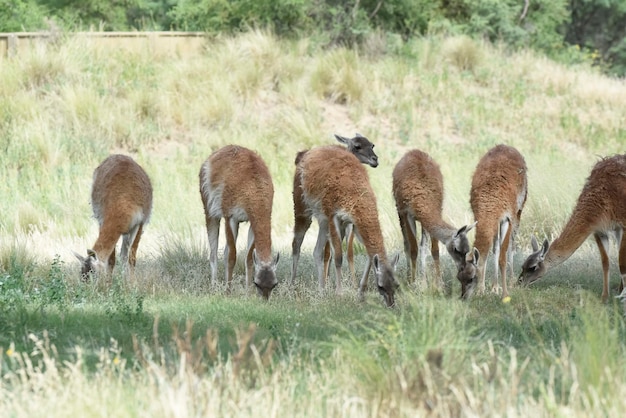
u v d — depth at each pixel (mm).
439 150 80750
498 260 42094
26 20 95438
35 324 31391
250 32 92000
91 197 46312
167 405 20125
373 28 102625
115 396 21562
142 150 75938
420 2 104000
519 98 91875
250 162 42844
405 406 21359
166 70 86250
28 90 81125
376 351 26266
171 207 62062
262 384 22438
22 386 22188
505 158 42688
